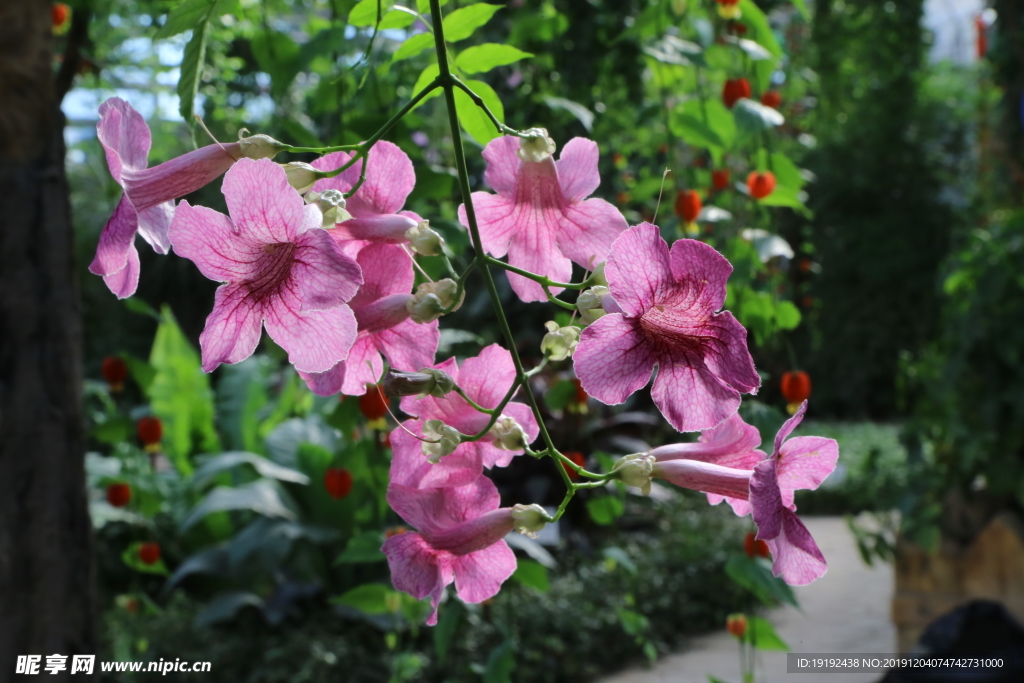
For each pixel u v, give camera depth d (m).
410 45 0.55
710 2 1.13
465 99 0.52
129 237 0.33
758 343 1.05
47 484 0.89
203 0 0.50
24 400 0.88
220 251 0.30
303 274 0.29
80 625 0.91
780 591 0.97
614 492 2.67
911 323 5.68
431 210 1.02
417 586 0.36
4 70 0.85
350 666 2.03
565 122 1.22
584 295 0.36
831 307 5.80
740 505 0.38
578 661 2.12
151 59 1.39
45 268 0.90
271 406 2.97
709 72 1.21
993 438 1.65
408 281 0.40
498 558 0.37
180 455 2.65
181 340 2.68
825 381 5.86
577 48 1.19
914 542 1.71
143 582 2.58
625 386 0.31
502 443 0.37
